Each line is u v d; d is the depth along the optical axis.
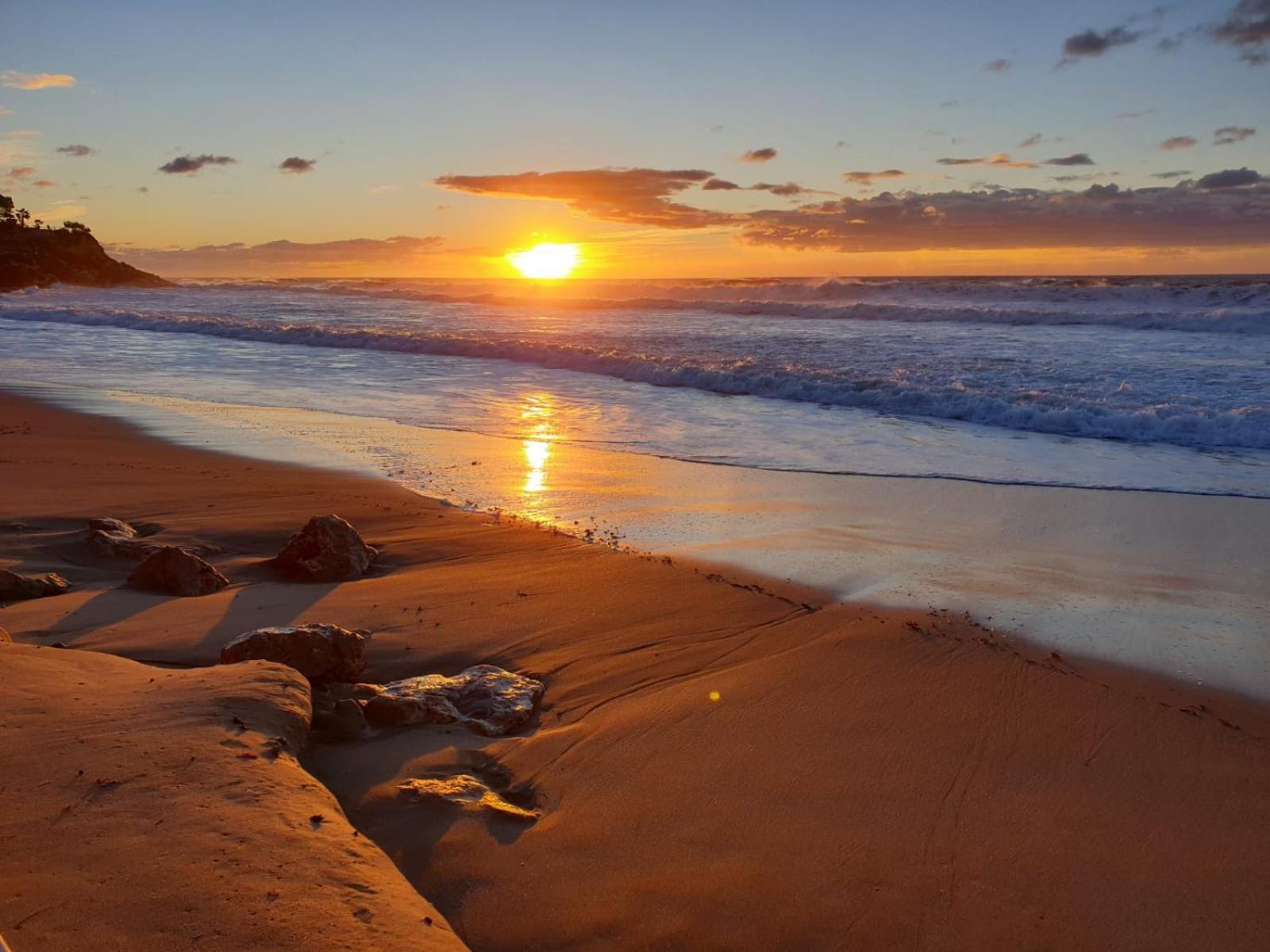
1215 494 10.05
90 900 2.71
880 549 8.08
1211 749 4.57
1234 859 3.65
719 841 3.65
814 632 6.01
